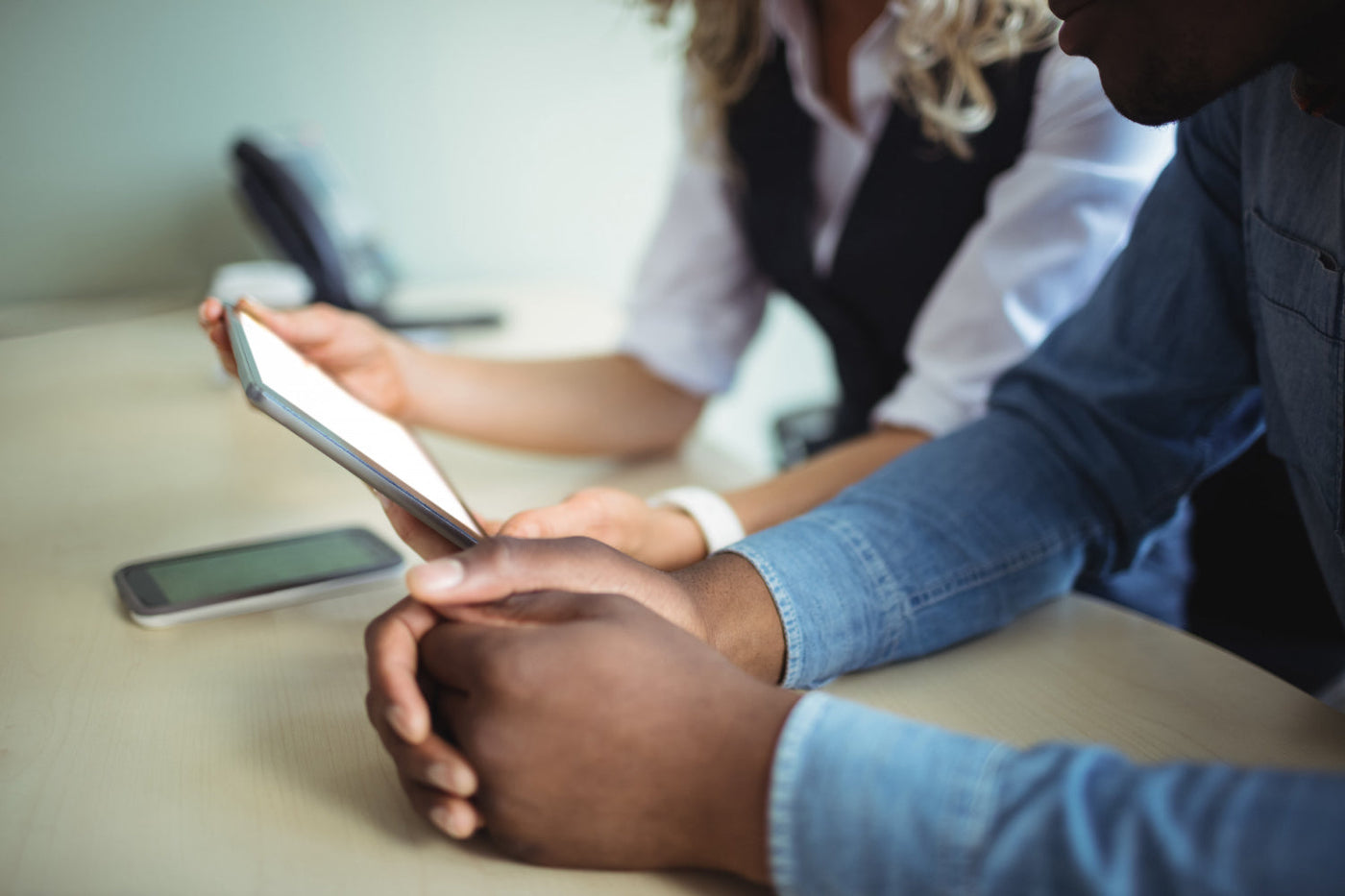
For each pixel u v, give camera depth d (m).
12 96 1.55
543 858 0.41
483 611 0.45
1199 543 1.07
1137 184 0.83
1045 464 0.67
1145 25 0.49
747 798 0.38
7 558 0.74
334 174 1.53
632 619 0.43
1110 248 0.84
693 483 0.96
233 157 1.41
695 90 1.10
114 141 1.62
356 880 0.40
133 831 0.43
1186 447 0.69
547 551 0.47
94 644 0.60
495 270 1.89
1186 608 1.07
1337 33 0.46
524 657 0.41
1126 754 0.49
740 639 0.52
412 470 0.58
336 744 0.50
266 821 0.44
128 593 0.65
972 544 0.61
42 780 0.46
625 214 1.93
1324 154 0.55
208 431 1.06
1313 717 0.53
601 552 0.49
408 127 1.77
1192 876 0.31
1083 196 0.82
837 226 1.05
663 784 0.39
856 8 0.99
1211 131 0.66
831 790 0.36
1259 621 1.05
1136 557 0.69
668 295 1.12
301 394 0.55
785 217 1.07
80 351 1.39
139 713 0.53
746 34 1.03
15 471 0.94
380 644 0.44
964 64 0.85
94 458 0.98
